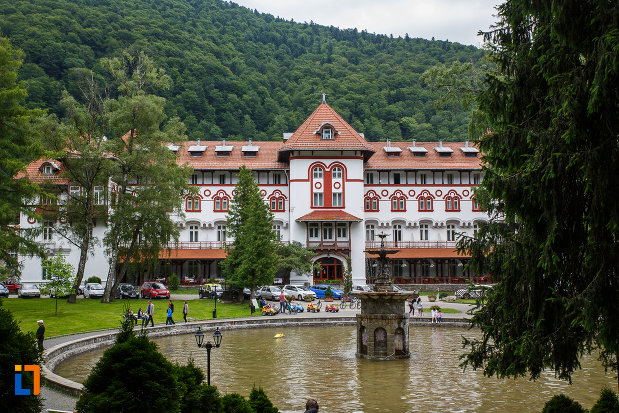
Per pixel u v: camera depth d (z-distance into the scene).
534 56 12.99
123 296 55.47
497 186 12.23
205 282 68.19
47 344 29.80
